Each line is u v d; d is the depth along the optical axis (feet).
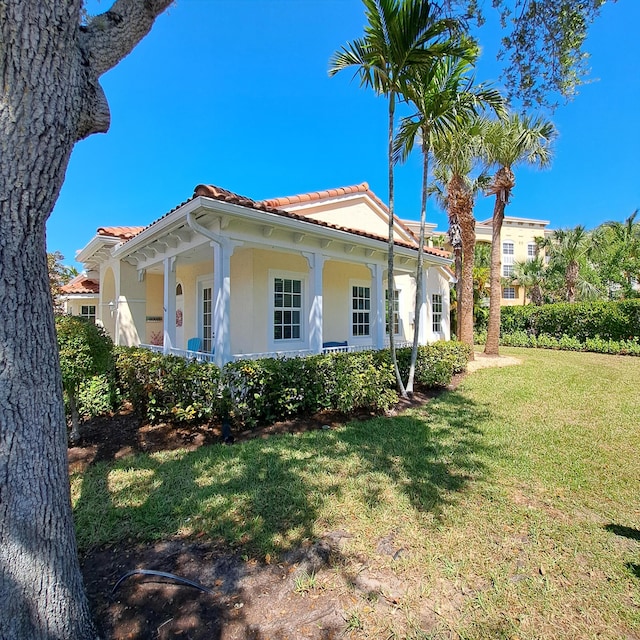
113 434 16.51
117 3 6.18
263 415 18.07
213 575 7.66
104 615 6.60
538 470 12.75
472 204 38.04
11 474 5.08
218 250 19.04
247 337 26.94
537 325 59.41
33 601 5.24
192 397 17.03
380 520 9.62
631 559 8.18
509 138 36.94
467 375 31.42
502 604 6.96
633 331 48.14
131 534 9.02
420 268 23.77
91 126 5.87
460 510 10.16
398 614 6.73
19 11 4.71
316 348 23.73
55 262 50.93
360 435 16.26
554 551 8.46
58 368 5.79
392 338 22.70
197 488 11.28
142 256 29.04
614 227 74.59
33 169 5.06
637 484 11.75
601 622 6.56
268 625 6.46
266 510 10.02
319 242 24.13
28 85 4.91
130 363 19.45
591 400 22.70
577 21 13.02
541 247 93.45
